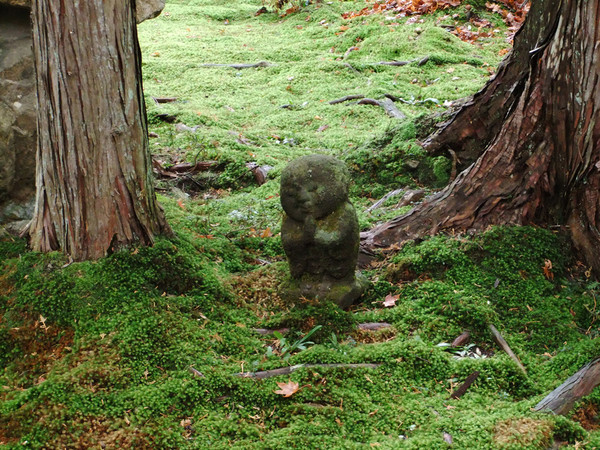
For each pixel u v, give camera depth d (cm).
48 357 338
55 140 362
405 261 426
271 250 467
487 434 294
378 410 315
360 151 620
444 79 891
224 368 338
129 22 361
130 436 291
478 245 424
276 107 831
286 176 379
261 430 304
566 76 407
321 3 1313
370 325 380
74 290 363
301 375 331
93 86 354
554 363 349
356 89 873
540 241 423
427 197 505
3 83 415
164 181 605
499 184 440
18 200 434
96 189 371
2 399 313
